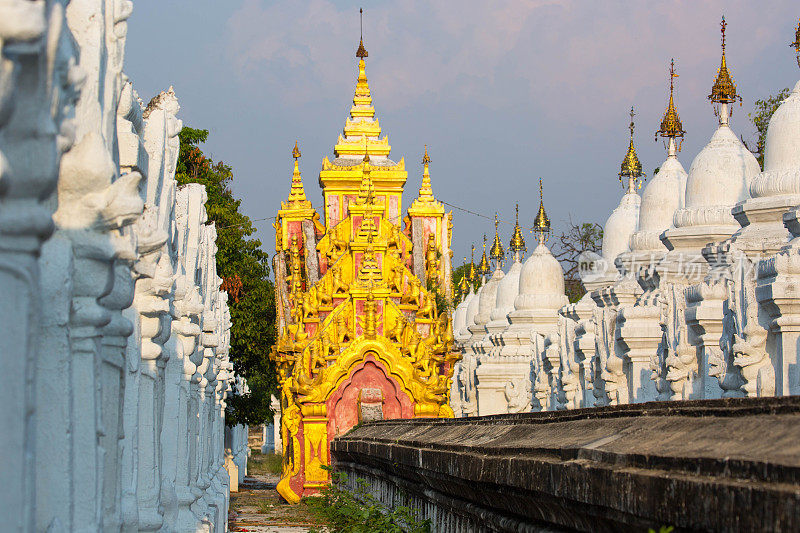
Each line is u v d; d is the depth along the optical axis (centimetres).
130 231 804
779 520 502
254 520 2986
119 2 814
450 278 4147
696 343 1652
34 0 532
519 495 928
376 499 2178
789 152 1582
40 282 655
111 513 871
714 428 670
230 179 4859
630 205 2655
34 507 575
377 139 4400
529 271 3328
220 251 4406
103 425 834
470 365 3728
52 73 591
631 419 841
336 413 3447
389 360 3456
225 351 2827
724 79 1931
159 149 1219
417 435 1788
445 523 1366
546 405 2800
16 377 559
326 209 4209
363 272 3538
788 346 1341
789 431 584
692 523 584
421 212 4134
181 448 1619
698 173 1903
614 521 707
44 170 571
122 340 862
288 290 4000
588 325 2355
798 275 1343
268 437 8294
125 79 920
